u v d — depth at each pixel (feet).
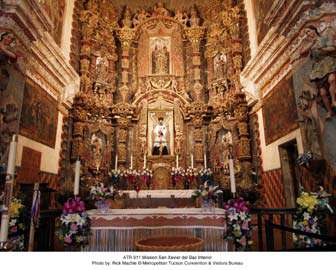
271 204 28.25
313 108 18.53
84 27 38.88
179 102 40.19
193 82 41.98
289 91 23.79
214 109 38.99
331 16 17.60
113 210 17.87
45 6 27.89
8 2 18.10
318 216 15.60
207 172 34.09
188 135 39.32
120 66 43.21
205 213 16.83
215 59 41.57
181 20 44.55
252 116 34.06
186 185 34.65
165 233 16.62
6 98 18.99
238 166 34.22
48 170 28.30
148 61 43.19
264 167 30.37
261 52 27.76
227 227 16.03
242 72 34.01
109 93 40.37
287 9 20.13
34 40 21.91
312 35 18.43
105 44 41.37
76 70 36.94
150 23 44.39
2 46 18.48
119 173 34.47
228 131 37.63
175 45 43.70
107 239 16.42
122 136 38.45
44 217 16.55
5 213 9.46
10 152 10.11
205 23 44.55
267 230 16.33
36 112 25.34
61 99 31.60
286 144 24.80
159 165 36.19
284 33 22.00
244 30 37.19
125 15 44.91
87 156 35.96
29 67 23.40
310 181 19.07
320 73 17.54
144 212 17.12
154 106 40.42
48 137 28.32
